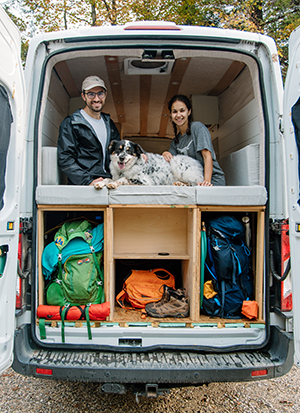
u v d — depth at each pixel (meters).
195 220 2.16
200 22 10.55
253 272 2.45
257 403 2.44
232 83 3.48
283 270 2.05
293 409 2.36
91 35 2.16
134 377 1.82
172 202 2.15
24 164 2.11
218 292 2.25
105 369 1.82
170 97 3.94
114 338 2.04
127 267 2.87
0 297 1.75
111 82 3.48
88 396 2.51
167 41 2.18
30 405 2.38
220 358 1.96
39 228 2.16
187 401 2.45
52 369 1.84
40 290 2.13
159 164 3.05
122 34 2.15
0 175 1.69
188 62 3.01
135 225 2.46
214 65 3.08
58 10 11.70
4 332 1.76
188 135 3.06
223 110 3.83
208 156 2.81
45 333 2.03
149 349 1.99
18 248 2.01
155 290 2.35
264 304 2.10
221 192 2.14
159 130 5.05
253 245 2.49
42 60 2.21
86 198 2.13
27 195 2.12
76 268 2.12
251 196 2.14
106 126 3.17
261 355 2.01
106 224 2.16
